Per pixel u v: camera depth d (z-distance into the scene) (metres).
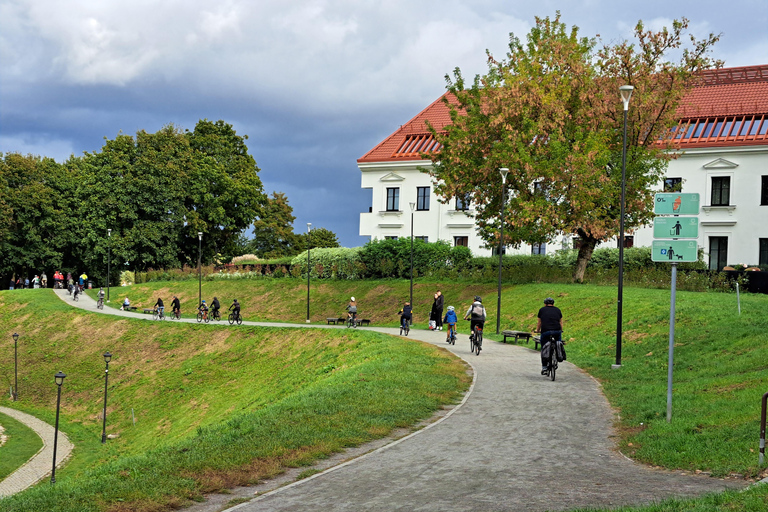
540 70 38.69
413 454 10.87
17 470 30.12
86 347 51.25
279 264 62.09
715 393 13.89
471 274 48.00
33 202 70.31
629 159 37.12
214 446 11.37
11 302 64.25
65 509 8.45
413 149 57.09
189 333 47.53
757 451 9.56
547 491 8.73
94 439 36.06
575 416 13.76
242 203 74.88
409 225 56.03
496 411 14.28
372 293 51.06
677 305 26.52
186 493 9.04
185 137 74.81
